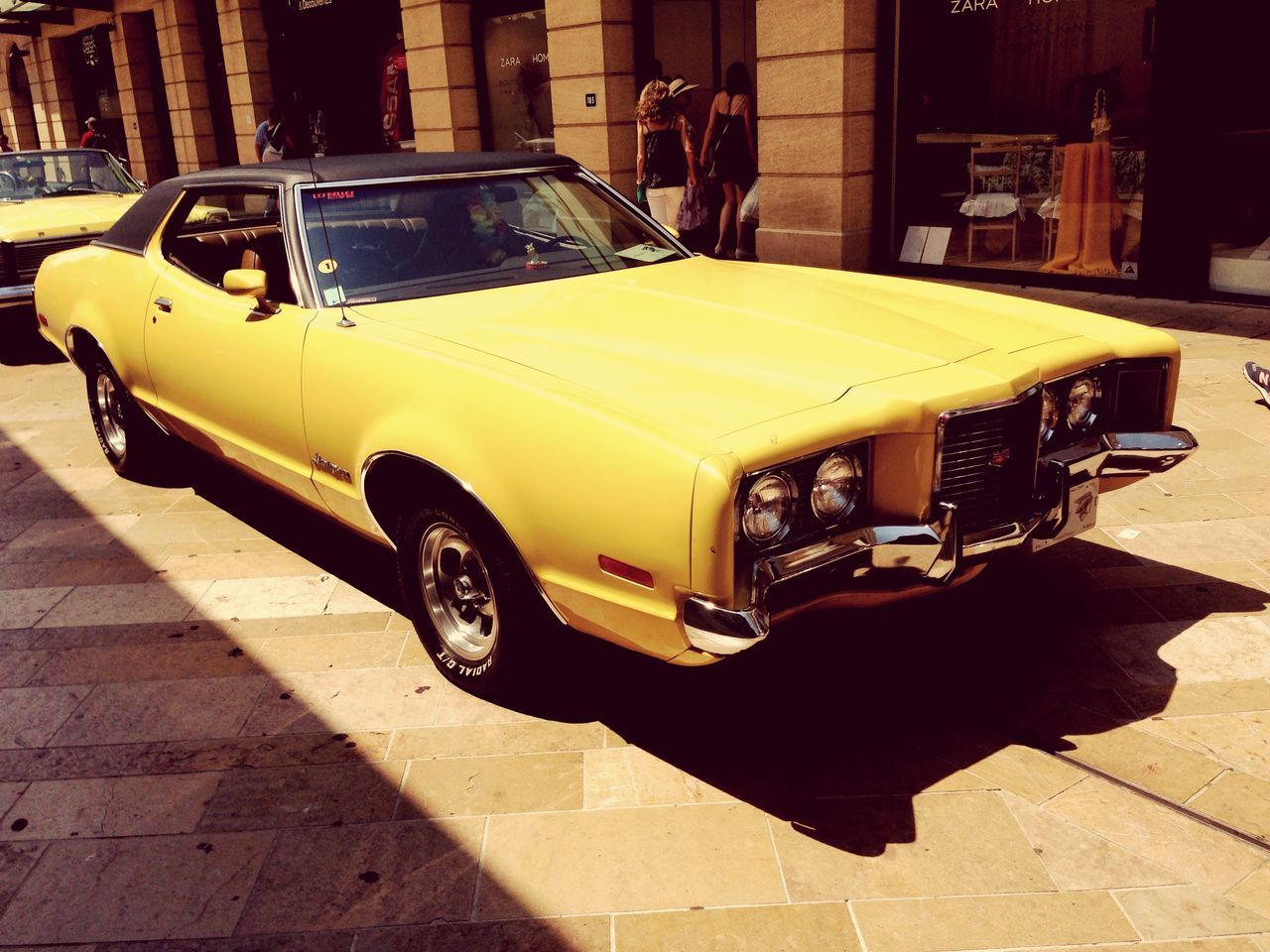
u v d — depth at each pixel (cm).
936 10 915
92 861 269
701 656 262
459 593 333
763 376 281
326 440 348
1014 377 286
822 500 262
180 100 2064
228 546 467
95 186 1008
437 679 349
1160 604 371
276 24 1788
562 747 308
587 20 1151
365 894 253
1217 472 482
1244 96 742
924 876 251
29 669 366
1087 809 271
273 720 329
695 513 239
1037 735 303
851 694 328
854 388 273
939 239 964
